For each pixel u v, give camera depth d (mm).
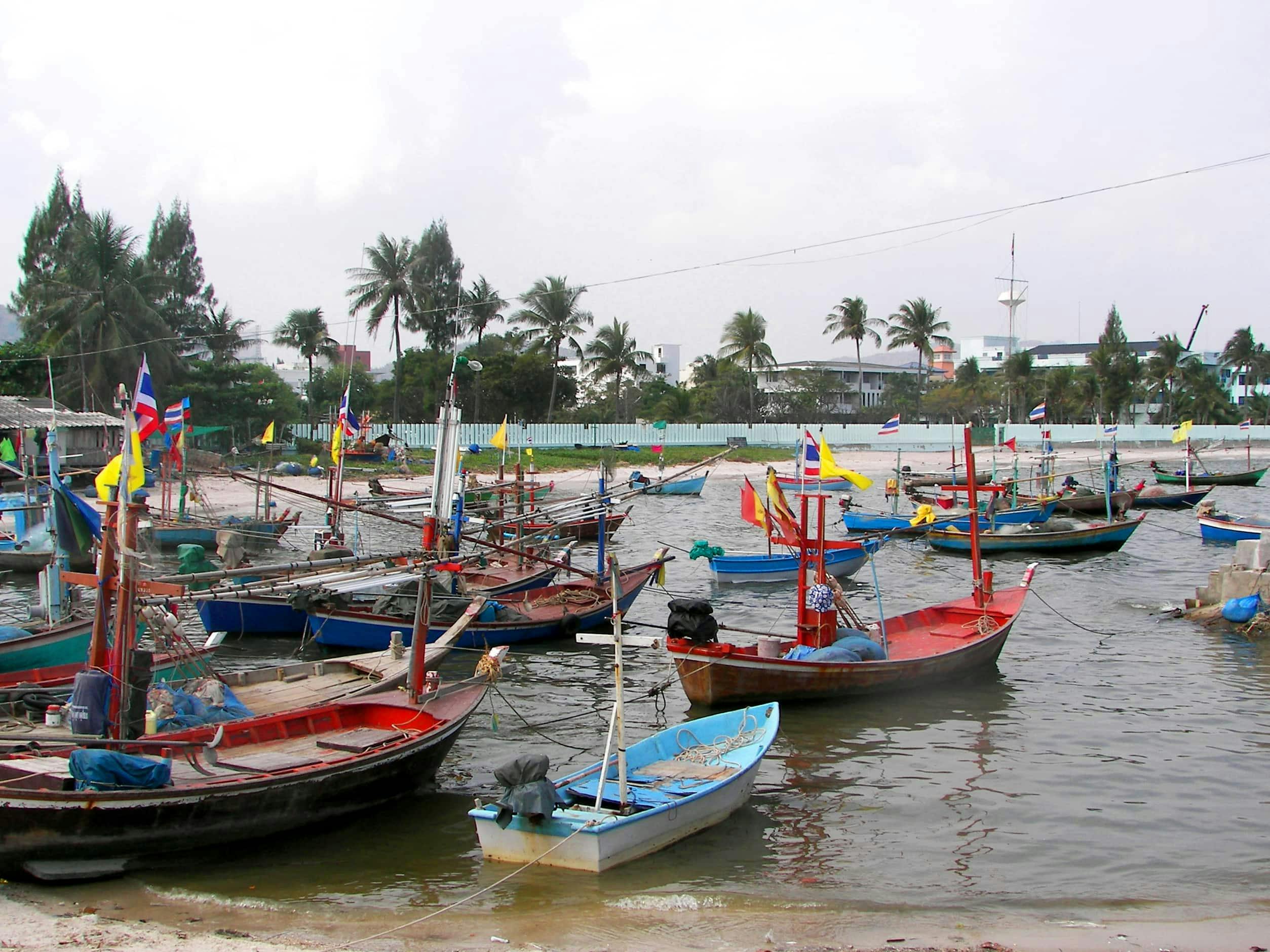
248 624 27578
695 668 20625
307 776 14344
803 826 15453
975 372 135000
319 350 96875
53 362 69875
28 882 12891
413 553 18297
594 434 93938
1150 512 63562
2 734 15406
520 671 25266
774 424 110750
